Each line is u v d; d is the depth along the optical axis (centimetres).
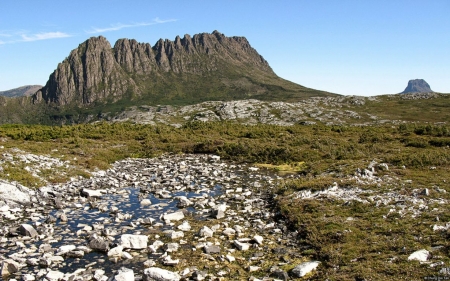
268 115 13188
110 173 2970
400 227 1302
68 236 1462
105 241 1322
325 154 3553
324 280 997
